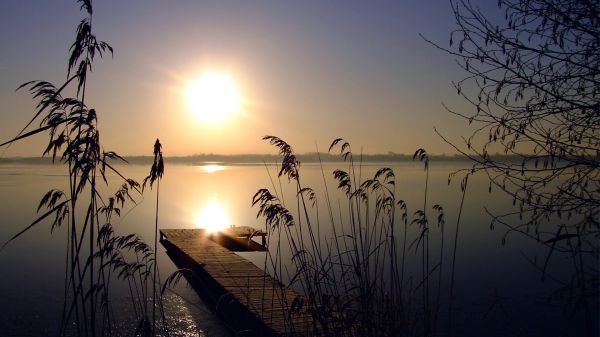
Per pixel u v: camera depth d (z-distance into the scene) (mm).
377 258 5750
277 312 8148
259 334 7586
